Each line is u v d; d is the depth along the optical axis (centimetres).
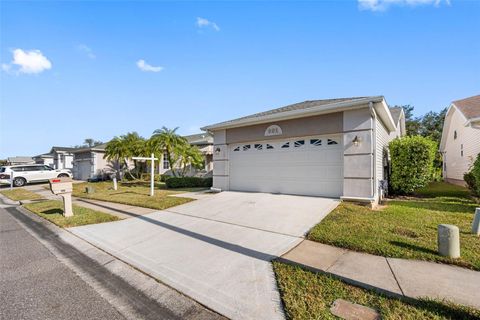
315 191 842
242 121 972
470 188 1008
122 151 1944
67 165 3098
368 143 717
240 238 480
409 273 310
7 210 951
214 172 1123
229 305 263
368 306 243
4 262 407
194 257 400
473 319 217
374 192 730
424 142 961
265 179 968
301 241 449
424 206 739
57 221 673
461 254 359
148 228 584
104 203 972
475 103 1308
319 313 234
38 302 280
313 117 829
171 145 1580
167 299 285
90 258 425
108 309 264
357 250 397
